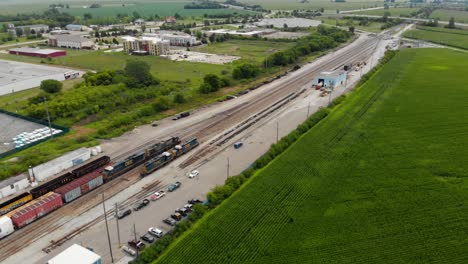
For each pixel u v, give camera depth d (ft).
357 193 275.59
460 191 276.21
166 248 219.82
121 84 547.90
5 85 565.94
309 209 256.32
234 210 254.47
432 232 232.73
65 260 197.47
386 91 526.16
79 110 460.14
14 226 241.96
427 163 319.27
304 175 301.43
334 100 483.10
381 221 242.99
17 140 381.40
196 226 238.48
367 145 355.97
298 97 515.09
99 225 245.04
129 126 413.80
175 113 459.73
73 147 361.92
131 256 215.51
